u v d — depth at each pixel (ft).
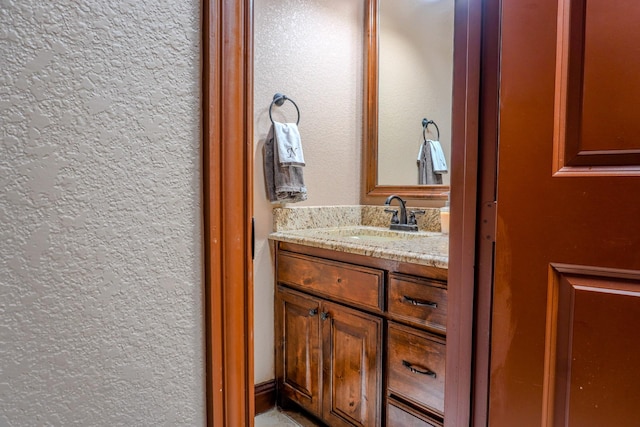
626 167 2.19
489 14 3.11
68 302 1.31
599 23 2.21
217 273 1.65
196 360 1.61
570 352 2.42
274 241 6.33
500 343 2.69
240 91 1.72
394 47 7.13
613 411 2.30
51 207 1.26
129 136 1.40
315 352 5.63
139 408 1.47
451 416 3.50
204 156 1.60
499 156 2.63
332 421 5.37
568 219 2.37
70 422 1.33
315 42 6.80
